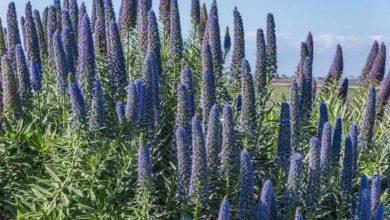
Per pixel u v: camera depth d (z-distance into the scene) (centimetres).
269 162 350
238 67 390
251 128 332
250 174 276
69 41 376
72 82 319
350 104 504
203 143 281
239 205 279
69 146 325
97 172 321
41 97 391
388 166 367
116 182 325
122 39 412
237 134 336
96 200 318
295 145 340
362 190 294
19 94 363
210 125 295
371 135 388
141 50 392
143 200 292
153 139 322
